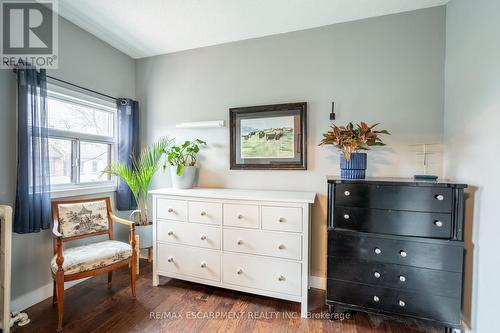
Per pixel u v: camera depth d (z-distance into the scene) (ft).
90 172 8.23
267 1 6.19
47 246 6.75
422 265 5.18
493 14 4.51
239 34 7.85
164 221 7.34
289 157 7.63
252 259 6.40
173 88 9.14
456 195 4.97
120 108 8.77
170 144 9.15
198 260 6.95
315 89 7.44
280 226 6.13
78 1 6.22
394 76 6.78
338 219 5.82
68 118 7.44
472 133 5.17
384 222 5.45
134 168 9.10
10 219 5.31
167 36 7.97
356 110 7.09
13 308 6.02
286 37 7.72
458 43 5.76
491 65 4.56
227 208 6.60
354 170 6.22
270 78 7.89
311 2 6.24
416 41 6.61
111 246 6.64
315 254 7.47
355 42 7.09
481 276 4.79
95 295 6.91
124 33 7.81
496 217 4.40
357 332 5.44
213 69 8.59
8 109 5.91
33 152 6.07
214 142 8.57
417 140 6.61
